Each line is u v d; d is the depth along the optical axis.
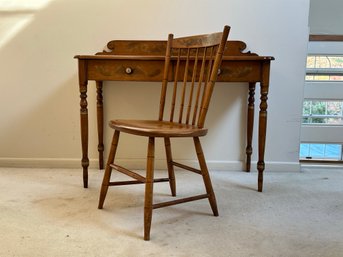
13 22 1.93
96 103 1.98
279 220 1.26
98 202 1.42
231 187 1.67
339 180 1.82
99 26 1.93
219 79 1.51
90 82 1.97
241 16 1.90
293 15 1.89
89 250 1.00
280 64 1.93
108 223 1.21
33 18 1.92
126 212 1.31
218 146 2.01
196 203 1.43
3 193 1.52
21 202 1.41
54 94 1.99
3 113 2.01
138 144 2.02
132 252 1.00
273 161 2.00
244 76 1.51
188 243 1.06
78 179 1.77
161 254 0.99
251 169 2.00
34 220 1.22
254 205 1.42
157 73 1.56
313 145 2.24
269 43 1.91
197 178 1.83
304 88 2.07
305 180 1.81
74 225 1.18
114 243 1.05
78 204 1.39
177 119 1.99
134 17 1.92
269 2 1.89
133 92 1.98
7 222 1.20
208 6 1.90
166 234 1.12
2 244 1.03
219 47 1.20
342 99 2.16
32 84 1.98
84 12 1.92
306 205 1.42
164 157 2.03
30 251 0.99
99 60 1.55
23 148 2.04
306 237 1.12
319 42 2.14
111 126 1.27
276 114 1.97
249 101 1.91
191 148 2.01
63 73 1.97
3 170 1.96
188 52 1.43
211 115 1.99
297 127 1.97
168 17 1.91
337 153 2.23
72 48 1.95
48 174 1.87
